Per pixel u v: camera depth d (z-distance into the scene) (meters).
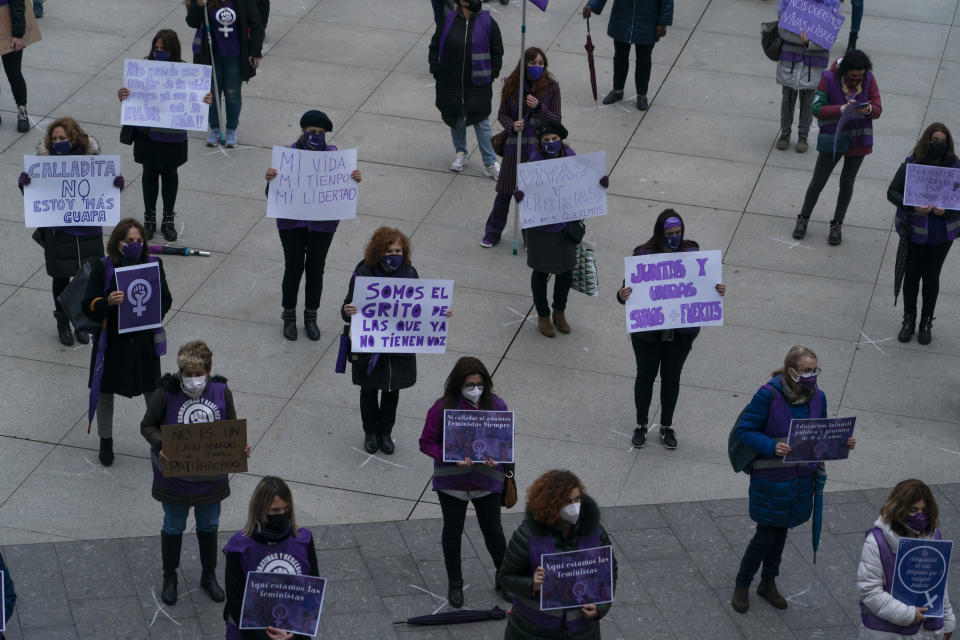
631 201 13.48
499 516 8.24
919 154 11.07
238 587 6.72
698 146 14.66
